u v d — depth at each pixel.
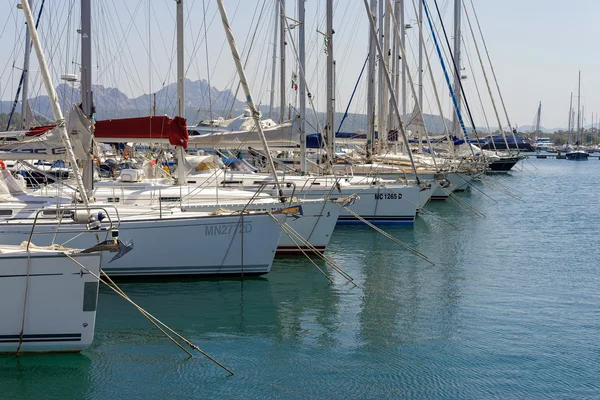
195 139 20.39
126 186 17.59
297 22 22.23
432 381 9.60
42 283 9.54
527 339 11.45
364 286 14.93
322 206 17.44
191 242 14.02
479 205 32.91
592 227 25.14
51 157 14.25
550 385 9.52
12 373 9.45
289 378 9.62
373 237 21.72
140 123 16.81
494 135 59.91
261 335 11.41
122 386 9.23
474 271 16.77
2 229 12.91
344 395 9.13
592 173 66.81
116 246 9.66
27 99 29.89
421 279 15.73
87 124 14.31
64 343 9.73
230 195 17.44
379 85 32.94
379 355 10.59
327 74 24.27
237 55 14.56
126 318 12.05
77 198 15.05
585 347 11.05
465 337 11.51
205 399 8.91
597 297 14.24
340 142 34.28
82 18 14.36
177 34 18.03
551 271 16.86
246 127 24.31
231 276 14.59
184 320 12.06
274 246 14.55
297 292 14.23
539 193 41.22
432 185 28.34
